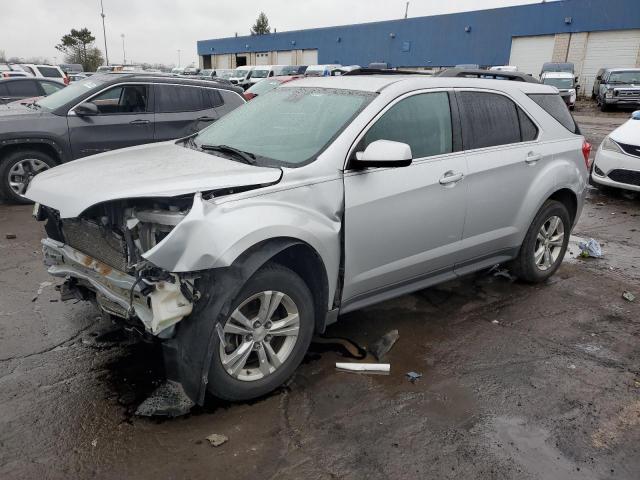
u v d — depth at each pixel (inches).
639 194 358.9
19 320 161.0
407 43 1590.8
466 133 163.8
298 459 108.6
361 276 142.1
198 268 106.3
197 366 112.1
